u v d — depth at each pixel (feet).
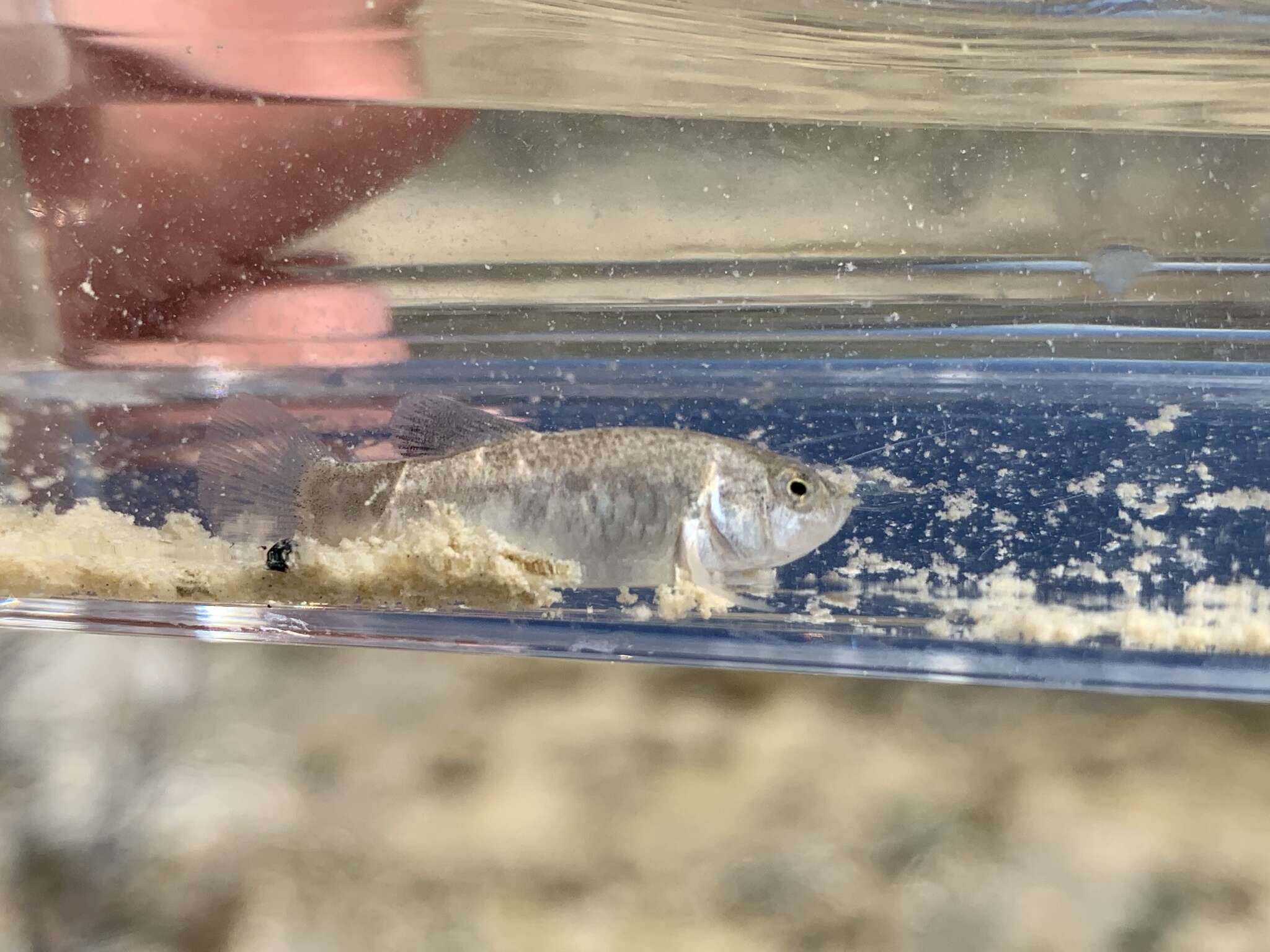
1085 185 0.30
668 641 0.27
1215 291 0.30
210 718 0.45
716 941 0.35
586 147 0.29
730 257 0.30
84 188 0.27
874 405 0.29
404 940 0.35
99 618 0.27
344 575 0.25
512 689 0.47
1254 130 0.29
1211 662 0.26
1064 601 0.26
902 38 0.28
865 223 0.30
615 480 0.25
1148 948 0.34
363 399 0.28
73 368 0.28
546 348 0.30
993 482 0.27
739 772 0.42
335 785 0.41
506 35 0.27
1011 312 0.31
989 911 0.36
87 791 0.41
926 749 0.43
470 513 0.25
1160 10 0.27
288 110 0.27
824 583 0.27
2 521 0.26
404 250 0.29
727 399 0.29
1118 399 0.29
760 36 0.27
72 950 0.35
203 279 0.28
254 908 0.36
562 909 0.36
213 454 0.27
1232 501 0.27
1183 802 0.40
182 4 0.25
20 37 0.25
